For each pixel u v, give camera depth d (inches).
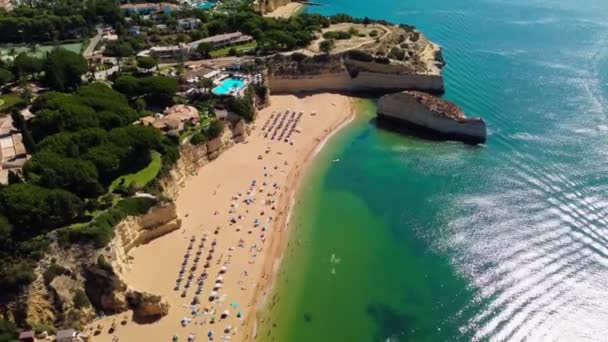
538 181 3875.5
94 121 3865.7
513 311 2765.7
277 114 5280.5
